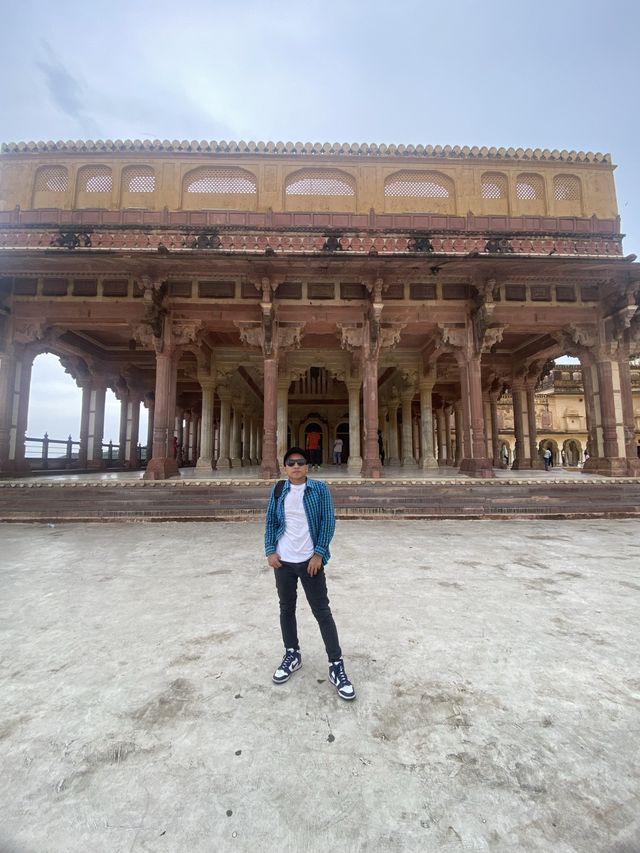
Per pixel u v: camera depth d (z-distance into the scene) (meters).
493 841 1.52
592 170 13.42
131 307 11.68
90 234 11.75
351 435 16.00
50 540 6.97
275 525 2.82
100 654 2.96
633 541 6.79
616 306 11.96
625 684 2.58
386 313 12.09
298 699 2.42
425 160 13.14
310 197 12.89
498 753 1.97
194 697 2.44
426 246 11.89
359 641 3.13
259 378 19.92
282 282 11.73
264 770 1.87
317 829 1.57
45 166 12.79
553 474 13.20
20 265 11.03
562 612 3.69
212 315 11.86
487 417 21.03
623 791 1.75
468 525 8.43
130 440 19.09
